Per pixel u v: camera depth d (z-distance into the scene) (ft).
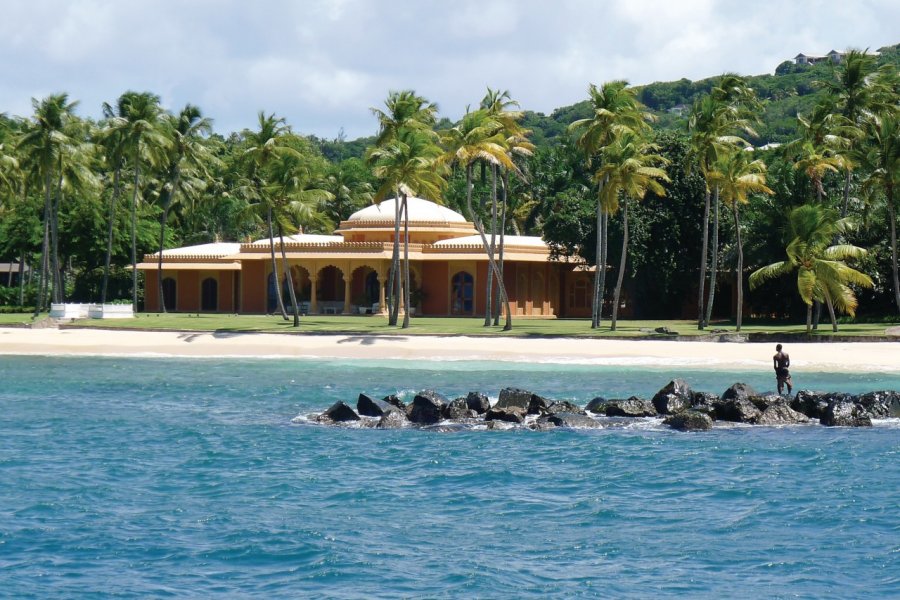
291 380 230.27
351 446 157.38
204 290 433.89
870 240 344.69
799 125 349.41
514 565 100.73
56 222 388.98
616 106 302.04
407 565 100.53
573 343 280.10
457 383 222.69
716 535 110.63
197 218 540.93
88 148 401.90
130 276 459.73
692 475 137.90
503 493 128.77
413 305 396.78
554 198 449.89
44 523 113.70
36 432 167.73
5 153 414.41
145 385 224.33
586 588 94.38
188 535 109.81
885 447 155.53
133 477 136.15
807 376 230.68
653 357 261.44
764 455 150.30
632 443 159.43
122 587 94.07
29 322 352.69
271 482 133.80
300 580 96.12
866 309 355.15
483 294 387.96
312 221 374.02
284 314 364.99
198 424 175.42
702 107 304.30
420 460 147.54
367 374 240.32
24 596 91.61
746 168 298.15
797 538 109.19
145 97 391.04
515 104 329.93
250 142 352.69
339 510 120.57
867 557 102.47
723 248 372.99
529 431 169.68
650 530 112.68
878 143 305.12
